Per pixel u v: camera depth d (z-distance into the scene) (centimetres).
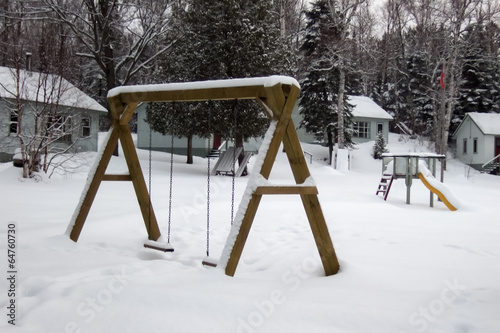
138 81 3459
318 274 388
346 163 2531
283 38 2205
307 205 376
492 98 3612
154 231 504
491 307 275
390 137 3759
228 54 1883
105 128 3700
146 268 367
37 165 1255
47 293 294
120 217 675
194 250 500
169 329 236
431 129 3578
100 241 510
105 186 1166
